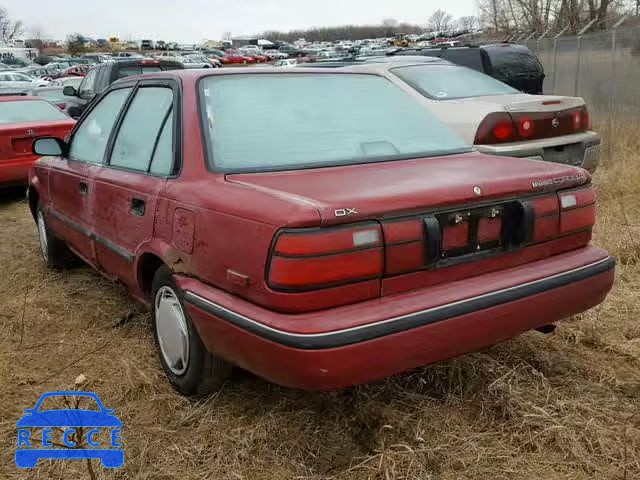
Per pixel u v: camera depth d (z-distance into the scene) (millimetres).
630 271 4703
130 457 2732
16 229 6883
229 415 2955
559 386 3160
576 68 12688
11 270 5328
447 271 2623
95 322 4145
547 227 2893
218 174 2891
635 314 3971
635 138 8906
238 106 3225
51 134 7953
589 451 2674
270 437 2797
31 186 5363
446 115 6195
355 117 3449
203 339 2783
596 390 3123
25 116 8297
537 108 6047
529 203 2822
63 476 2635
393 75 6840
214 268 2672
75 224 4355
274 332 2344
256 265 2432
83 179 4098
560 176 2957
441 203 2559
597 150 6551
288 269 2326
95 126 4281
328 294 2359
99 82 12602
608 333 3729
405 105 3723
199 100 3168
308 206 2354
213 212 2674
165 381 3309
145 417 3023
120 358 3566
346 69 3842
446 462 2609
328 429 2850
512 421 2850
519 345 3562
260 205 2479
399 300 2477
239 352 2545
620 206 6297
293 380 2361
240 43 96812
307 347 2283
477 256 2709
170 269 3047
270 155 3039
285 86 3457
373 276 2430
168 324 3127
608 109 10492
